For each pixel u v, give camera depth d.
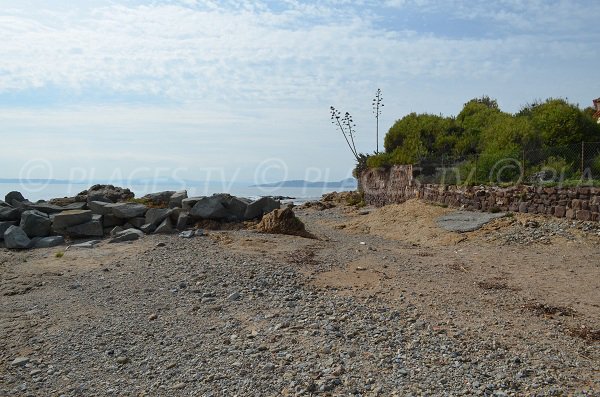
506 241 11.87
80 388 4.94
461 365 5.15
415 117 25.77
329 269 9.23
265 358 5.36
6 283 8.52
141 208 13.36
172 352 5.67
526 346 5.71
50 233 12.32
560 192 12.78
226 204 14.45
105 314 6.95
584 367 5.16
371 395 4.53
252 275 8.52
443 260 10.49
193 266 9.16
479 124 23.11
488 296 7.69
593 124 17.02
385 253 11.18
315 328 6.17
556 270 9.30
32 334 6.34
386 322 6.42
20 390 4.94
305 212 23.45
